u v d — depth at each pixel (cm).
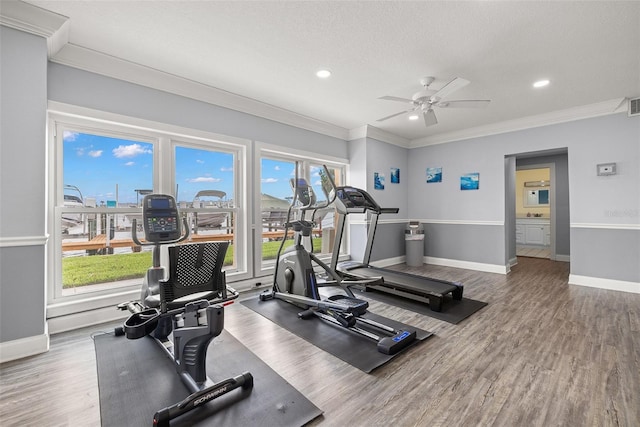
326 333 256
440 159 569
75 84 267
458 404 163
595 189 408
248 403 162
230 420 149
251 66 297
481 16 220
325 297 347
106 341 238
